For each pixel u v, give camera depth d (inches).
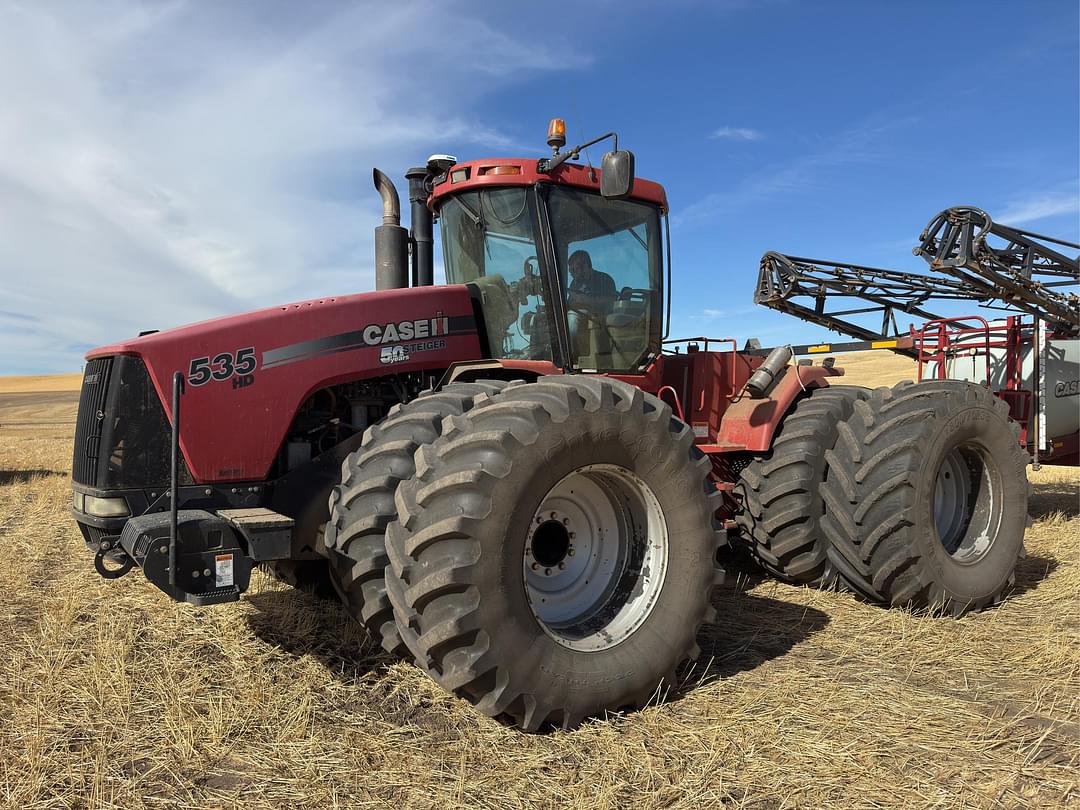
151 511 128.6
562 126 156.3
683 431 126.0
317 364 141.5
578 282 162.6
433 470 108.7
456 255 168.9
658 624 118.1
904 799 91.0
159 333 133.7
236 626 150.0
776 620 158.9
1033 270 227.5
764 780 95.0
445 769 97.3
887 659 137.1
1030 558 214.5
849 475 164.4
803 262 244.7
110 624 149.6
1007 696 121.2
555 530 122.1
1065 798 91.6
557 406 111.1
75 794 90.8
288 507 139.8
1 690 119.6
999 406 177.6
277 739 104.3
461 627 100.7
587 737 106.7
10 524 270.2
